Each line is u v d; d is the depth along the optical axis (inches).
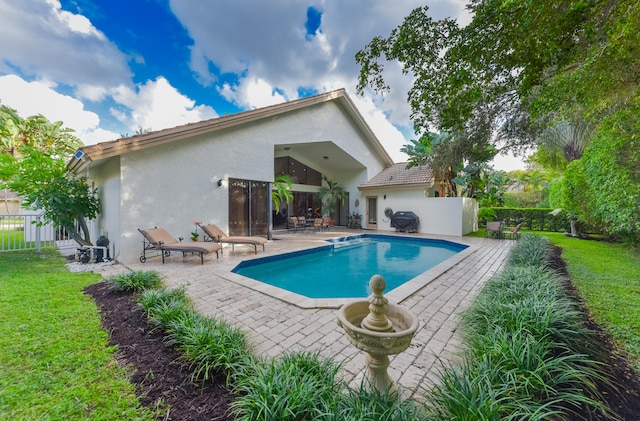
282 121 504.7
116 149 291.4
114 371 107.9
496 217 711.7
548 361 97.3
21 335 133.5
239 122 419.8
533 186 1242.6
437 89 165.8
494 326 122.3
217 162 404.5
